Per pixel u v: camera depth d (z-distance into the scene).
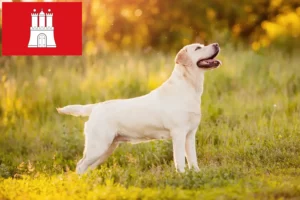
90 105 8.70
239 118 11.67
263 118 11.35
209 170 7.95
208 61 8.41
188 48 8.44
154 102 8.38
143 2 24.20
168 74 15.73
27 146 11.78
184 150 8.31
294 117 11.36
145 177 7.93
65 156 10.79
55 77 14.79
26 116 13.38
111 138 8.42
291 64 16.58
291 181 7.52
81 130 12.06
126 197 6.54
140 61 16.45
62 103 13.81
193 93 8.39
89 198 6.61
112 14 23.61
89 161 8.45
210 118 11.77
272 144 9.76
